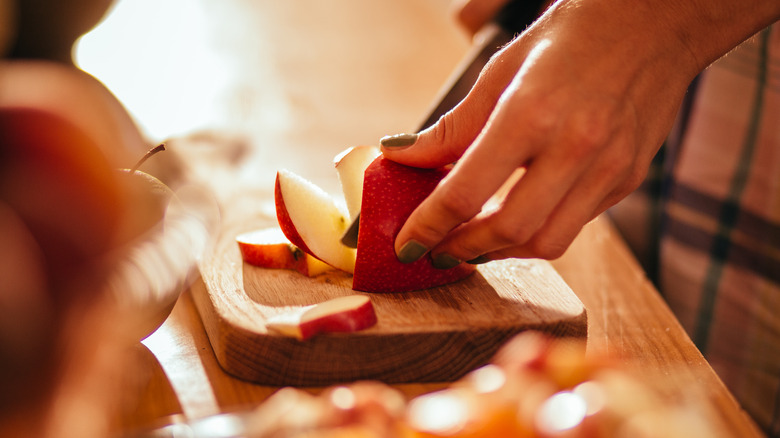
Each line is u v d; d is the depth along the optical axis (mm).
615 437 448
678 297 857
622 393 459
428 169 625
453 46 1892
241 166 876
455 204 553
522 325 587
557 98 537
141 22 1521
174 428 503
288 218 642
